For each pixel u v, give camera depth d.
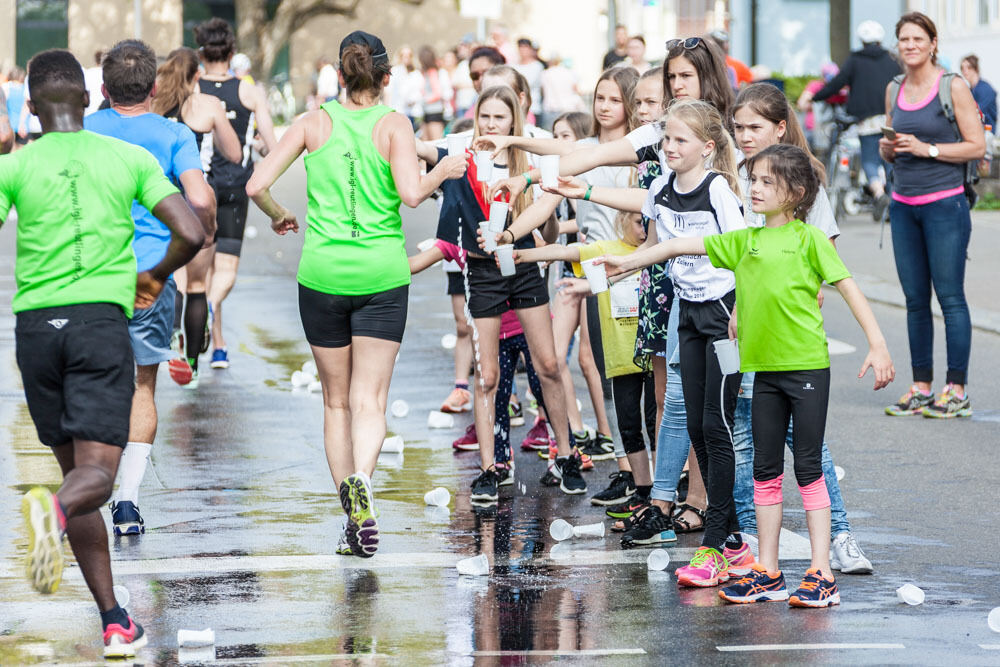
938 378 29.00
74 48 118.38
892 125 25.92
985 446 23.27
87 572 13.23
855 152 54.47
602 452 23.16
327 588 15.58
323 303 16.78
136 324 17.88
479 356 20.05
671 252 15.66
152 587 15.59
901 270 25.94
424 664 13.02
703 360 16.48
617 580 16.03
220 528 18.27
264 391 28.34
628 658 13.18
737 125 17.05
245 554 17.00
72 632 14.02
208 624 14.25
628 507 19.06
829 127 55.75
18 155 13.30
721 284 16.12
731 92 18.33
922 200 25.48
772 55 92.69
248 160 30.14
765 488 15.27
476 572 16.14
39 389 13.37
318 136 16.81
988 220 50.41
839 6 90.19
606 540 18.00
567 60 69.56
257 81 117.44
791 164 14.87
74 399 13.10
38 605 14.92
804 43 92.69
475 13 52.78
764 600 15.16
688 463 18.91
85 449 13.12
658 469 17.78
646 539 17.62
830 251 15.00
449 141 18.50
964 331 25.56
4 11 116.69
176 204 13.80
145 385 18.06
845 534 16.31
